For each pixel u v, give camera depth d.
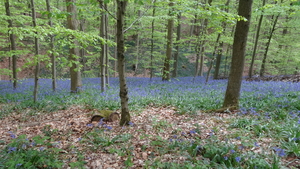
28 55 26.03
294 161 3.07
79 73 11.34
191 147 3.67
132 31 13.16
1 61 24.84
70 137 4.89
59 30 5.85
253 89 10.03
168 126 5.40
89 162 3.54
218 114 6.22
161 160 3.50
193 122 5.66
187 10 4.54
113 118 6.14
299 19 13.37
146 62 16.41
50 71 25.59
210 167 3.06
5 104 9.03
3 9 10.66
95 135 4.75
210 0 11.43
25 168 3.10
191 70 29.05
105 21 10.72
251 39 21.28
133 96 9.35
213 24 8.73
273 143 3.70
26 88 13.23
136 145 4.20
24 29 5.54
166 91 10.73
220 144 3.75
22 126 6.09
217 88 11.26
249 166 2.95
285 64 19.20
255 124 4.73
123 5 4.61
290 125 4.37
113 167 3.38
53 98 9.66
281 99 6.93
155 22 13.73
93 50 27.59
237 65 6.12
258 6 14.58
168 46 15.68
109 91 10.98
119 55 5.00
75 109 7.96
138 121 6.02
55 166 3.24
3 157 3.42
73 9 9.92
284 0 12.91
